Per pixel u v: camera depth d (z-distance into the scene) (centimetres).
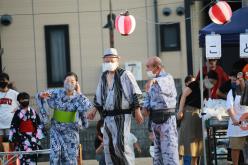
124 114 2058
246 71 2300
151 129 2236
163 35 4234
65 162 2192
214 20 2511
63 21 4312
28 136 2570
